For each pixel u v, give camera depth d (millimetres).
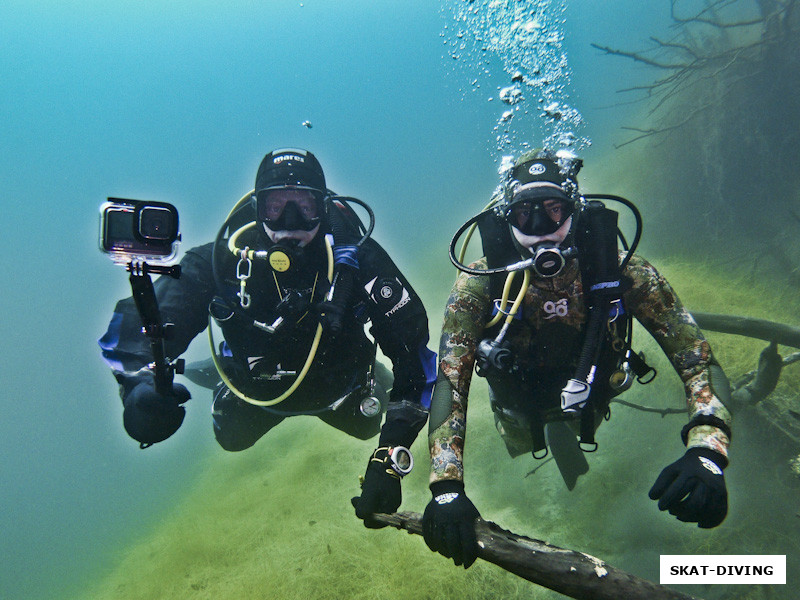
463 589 3625
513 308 2168
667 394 4883
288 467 6254
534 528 4273
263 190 2398
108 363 2152
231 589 4199
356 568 4016
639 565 3715
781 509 3699
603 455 4633
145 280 1443
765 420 3967
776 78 8258
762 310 6449
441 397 1956
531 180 2135
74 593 6602
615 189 11062
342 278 2424
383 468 1840
